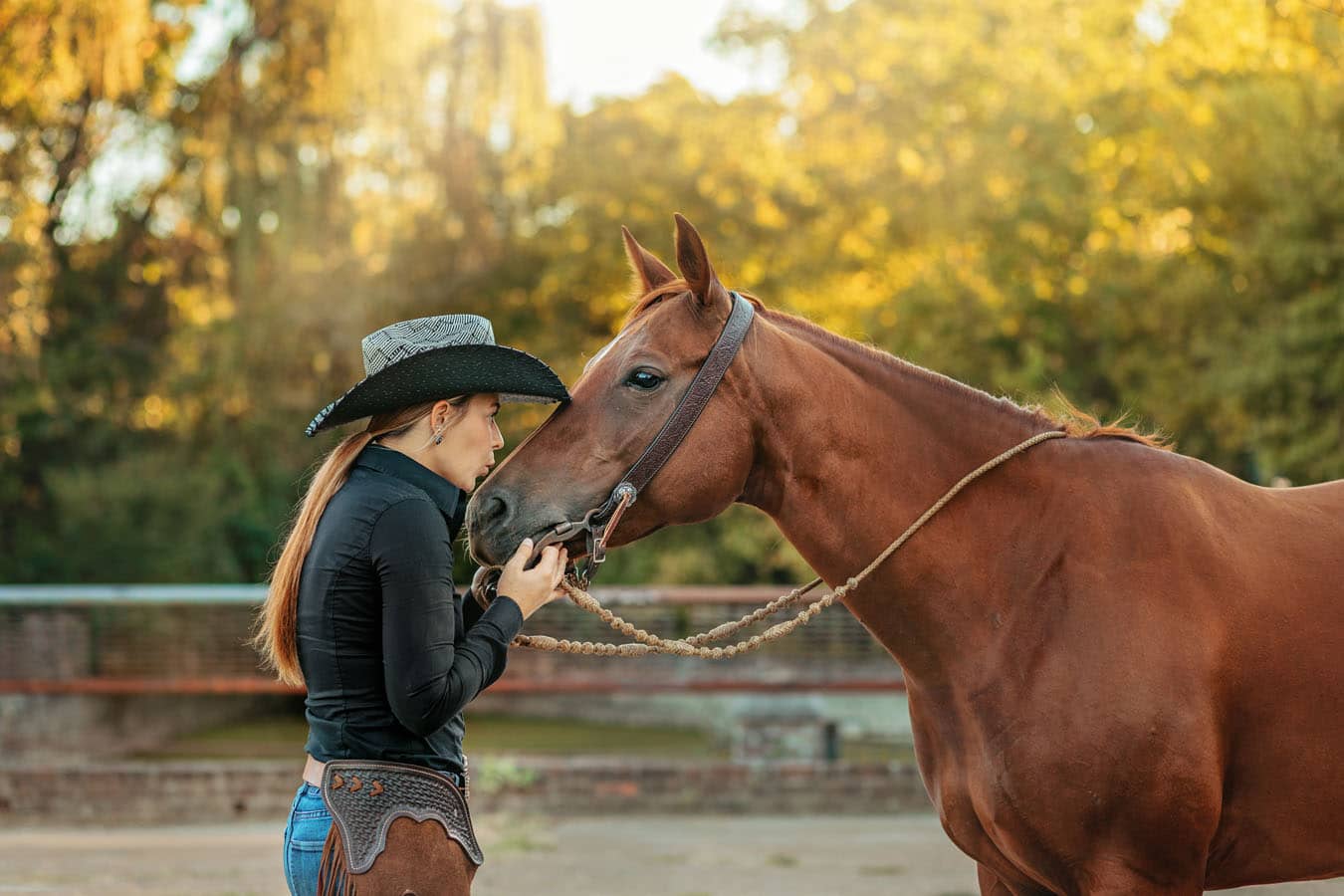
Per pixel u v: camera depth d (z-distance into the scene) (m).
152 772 9.22
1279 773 2.58
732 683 10.58
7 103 16.73
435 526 2.21
